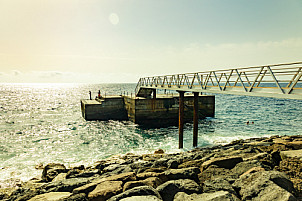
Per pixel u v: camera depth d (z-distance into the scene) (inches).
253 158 317.4
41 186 324.8
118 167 422.6
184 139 813.2
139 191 206.4
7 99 3068.4
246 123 1103.0
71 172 402.3
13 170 526.6
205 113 1243.8
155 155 544.4
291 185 196.5
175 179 274.1
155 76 965.2
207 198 189.2
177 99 1159.6
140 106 1095.6
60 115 1476.4
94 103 1239.5
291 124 1066.7
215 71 504.1
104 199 225.0
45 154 661.9
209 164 301.6
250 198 185.6
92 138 848.3
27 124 1161.4
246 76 401.4
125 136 874.8
